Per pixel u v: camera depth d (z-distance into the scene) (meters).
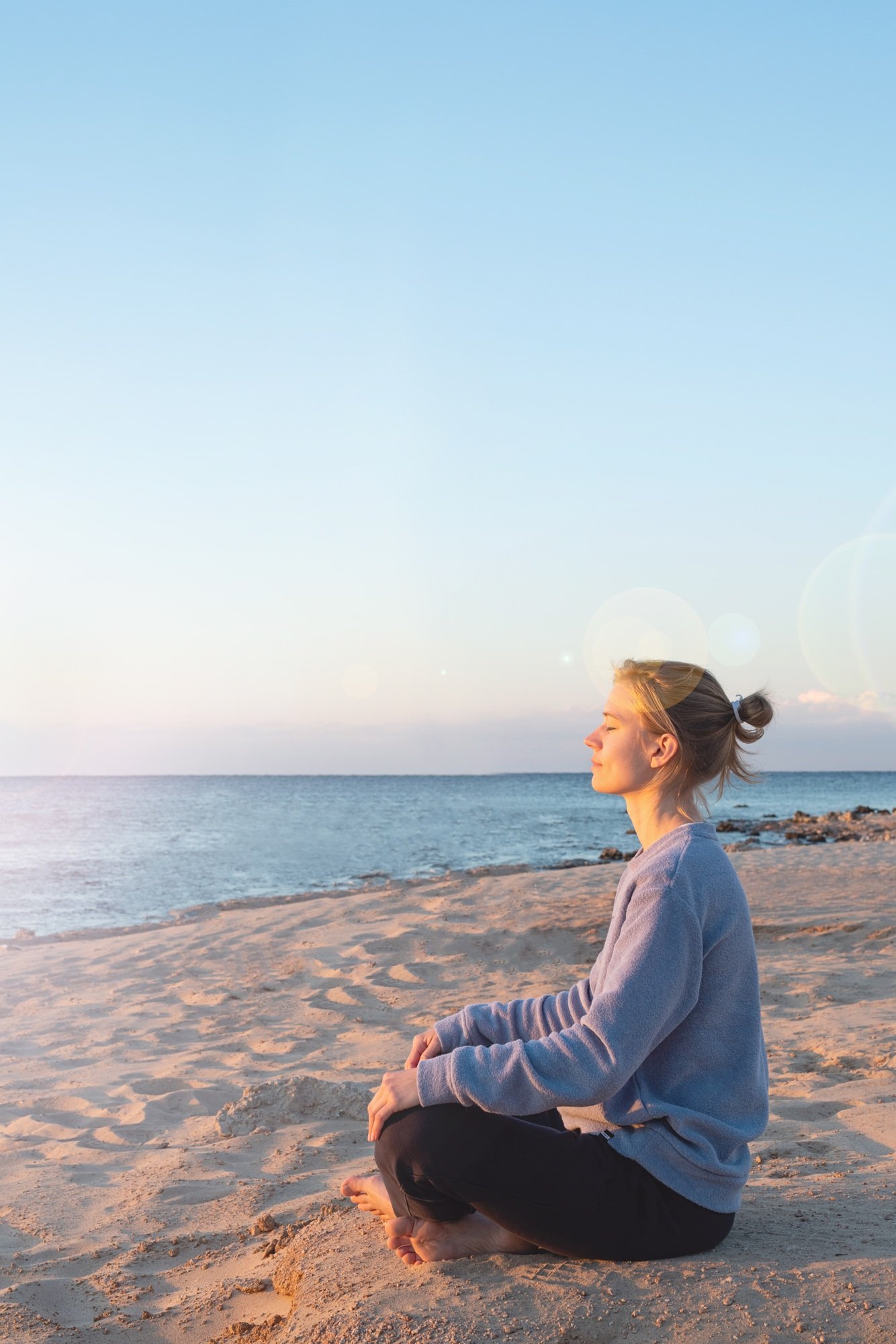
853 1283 1.82
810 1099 3.75
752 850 14.12
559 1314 1.77
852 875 10.56
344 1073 4.66
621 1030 1.78
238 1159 3.51
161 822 39.97
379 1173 2.31
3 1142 3.94
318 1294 2.05
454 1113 1.90
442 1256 2.09
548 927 8.11
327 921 9.26
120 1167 3.56
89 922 13.48
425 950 7.66
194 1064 5.03
